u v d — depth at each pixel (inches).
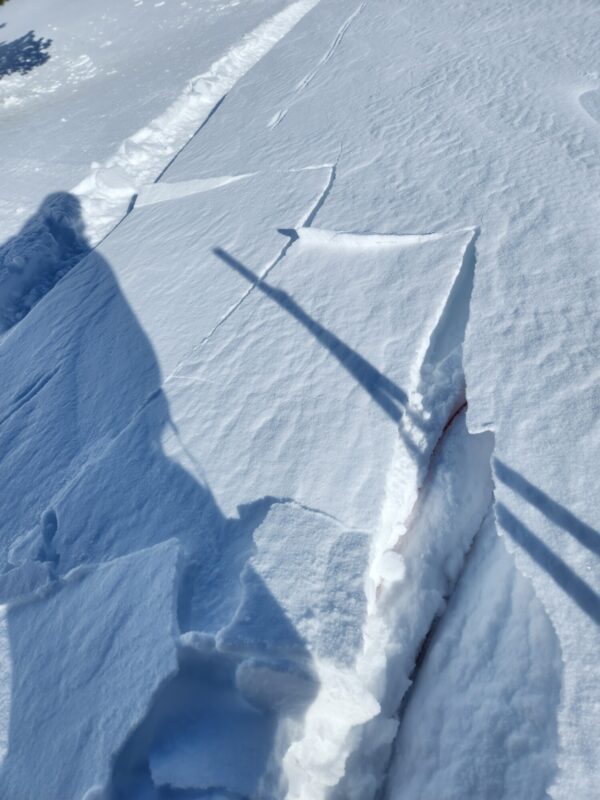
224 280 206.4
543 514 108.4
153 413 160.6
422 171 230.8
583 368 130.9
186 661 98.9
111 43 641.0
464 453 131.8
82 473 150.0
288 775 89.4
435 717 103.1
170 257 236.8
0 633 119.8
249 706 98.2
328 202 231.5
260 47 518.9
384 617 110.3
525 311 149.5
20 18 765.3
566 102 251.8
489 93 281.0
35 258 279.7
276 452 136.5
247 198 260.4
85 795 86.5
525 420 124.6
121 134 406.3
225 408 153.6
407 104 297.9
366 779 96.8
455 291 166.9
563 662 91.3
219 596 110.6
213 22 610.5
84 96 525.7
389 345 153.4
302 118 330.0
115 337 199.8
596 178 190.4
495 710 98.1
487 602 111.7
